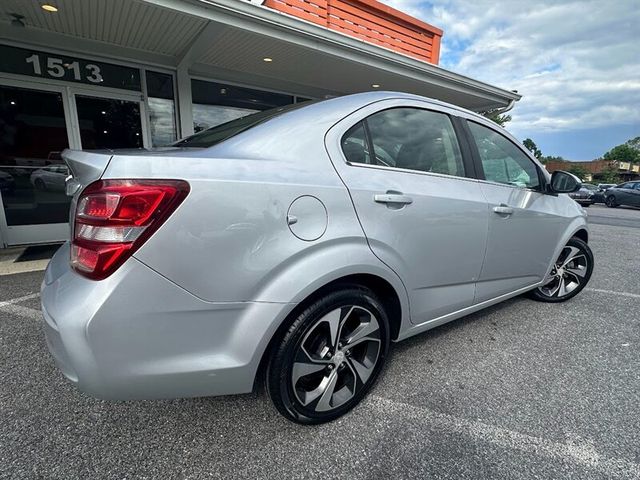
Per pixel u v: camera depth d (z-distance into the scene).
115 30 4.38
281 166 1.46
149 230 1.17
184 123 5.82
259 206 1.34
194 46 4.74
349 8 6.48
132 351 1.19
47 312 1.26
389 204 1.72
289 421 1.70
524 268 2.66
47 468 1.42
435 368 2.18
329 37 4.74
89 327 1.12
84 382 1.18
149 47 4.97
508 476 1.43
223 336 1.33
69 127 4.98
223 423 1.68
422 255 1.89
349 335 1.71
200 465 1.45
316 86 7.05
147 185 1.18
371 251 1.65
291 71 5.99
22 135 4.70
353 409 1.79
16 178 4.72
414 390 1.96
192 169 1.26
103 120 5.23
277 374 1.50
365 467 1.46
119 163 1.20
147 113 5.53
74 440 1.56
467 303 2.29
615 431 1.68
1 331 2.50
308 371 1.58
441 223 1.94
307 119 1.67
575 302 3.33
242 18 4.04
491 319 2.91
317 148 1.59
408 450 1.55
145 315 1.19
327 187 1.52
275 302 1.38
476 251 2.19
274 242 1.37
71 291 1.19
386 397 1.90
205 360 1.31
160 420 1.69
